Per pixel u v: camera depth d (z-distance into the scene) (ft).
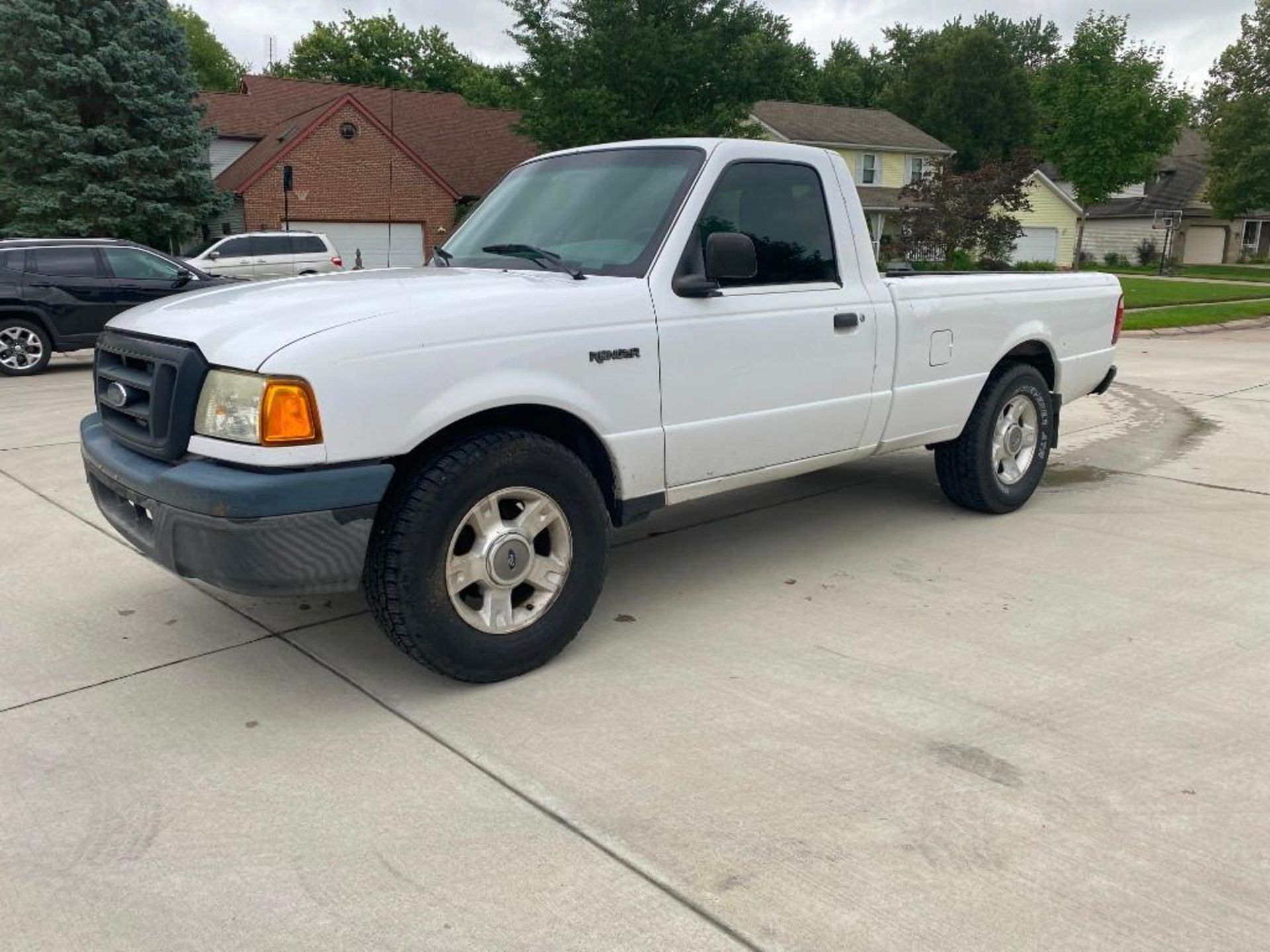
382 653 12.82
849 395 15.14
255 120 108.88
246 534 9.84
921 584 15.20
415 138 109.60
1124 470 22.79
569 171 14.84
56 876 8.36
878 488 21.13
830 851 8.55
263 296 11.62
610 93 79.97
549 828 8.94
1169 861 8.36
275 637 13.37
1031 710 11.04
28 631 13.57
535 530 11.74
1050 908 7.80
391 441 10.43
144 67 80.79
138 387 11.28
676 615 14.05
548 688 11.73
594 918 7.77
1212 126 146.61
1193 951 7.34
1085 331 20.07
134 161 81.71
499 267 13.66
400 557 10.65
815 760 10.03
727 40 84.02
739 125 88.63
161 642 13.23
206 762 10.15
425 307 10.91
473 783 9.70
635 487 12.76
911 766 9.90
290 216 93.50
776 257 14.20
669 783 9.63
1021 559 16.33
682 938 7.55
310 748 10.41
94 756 10.28
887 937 7.51
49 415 31.27
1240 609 13.98
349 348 10.17
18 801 9.46
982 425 17.89
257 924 7.76
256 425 9.90
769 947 7.43
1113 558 16.30
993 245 87.04
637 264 12.82
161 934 7.66
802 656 12.55
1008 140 175.94
